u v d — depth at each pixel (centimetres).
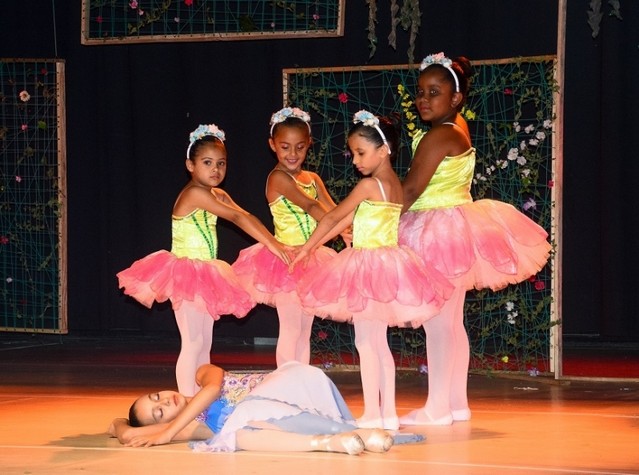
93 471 648
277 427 709
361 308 752
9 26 1388
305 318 928
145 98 1347
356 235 781
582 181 1210
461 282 816
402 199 791
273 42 1287
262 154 1298
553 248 1042
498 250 805
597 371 1084
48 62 1327
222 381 749
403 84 1107
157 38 1174
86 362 1190
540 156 1074
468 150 833
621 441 729
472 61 1079
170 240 1346
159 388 1003
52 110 1362
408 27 1191
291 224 925
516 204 1091
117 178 1366
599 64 1195
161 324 1362
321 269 785
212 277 873
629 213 1190
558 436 750
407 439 730
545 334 1096
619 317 1193
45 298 1384
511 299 1078
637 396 931
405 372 1091
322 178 1194
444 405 809
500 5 1198
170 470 647
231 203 932
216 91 1315
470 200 845
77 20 1362
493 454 688
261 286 901
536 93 1119
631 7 1174
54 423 820
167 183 1345
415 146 863
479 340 1159
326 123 1145
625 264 1193
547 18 1188
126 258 1370
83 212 1384
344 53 1253
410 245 810
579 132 1208
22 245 1374
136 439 729
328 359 1144
